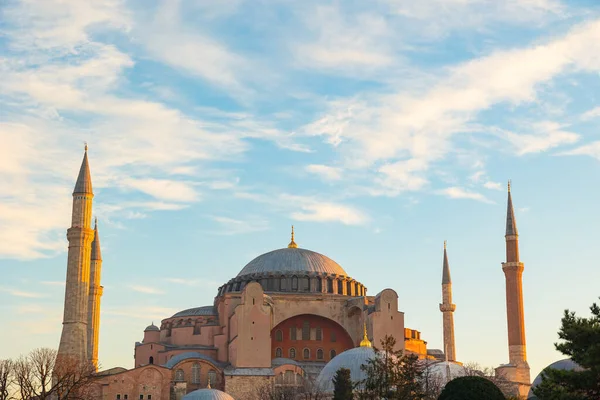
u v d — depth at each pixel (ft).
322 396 377.09
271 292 486.79
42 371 397.60
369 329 459.32
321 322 485.56
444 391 265.75
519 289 508.53
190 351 473.26
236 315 448.24
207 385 435.94
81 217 449.06
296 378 440.45
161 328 517.55
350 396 329.93
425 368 399.03
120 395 429.38
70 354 426.10
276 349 475.72
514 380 488.02
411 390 316.60
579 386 199.93
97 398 425.69
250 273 512.22
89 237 449.48
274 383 432.66
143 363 476.54
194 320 504.84
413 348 502.79
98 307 523.29
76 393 404.98
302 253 524.52
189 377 443.73
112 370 477.77
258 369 437.99
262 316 447.42
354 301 479.82
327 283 504.84
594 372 197.26
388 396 312.91
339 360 409.49
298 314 477.36
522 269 512.63
